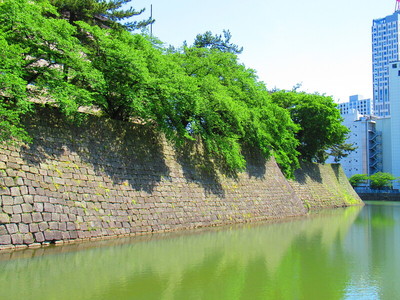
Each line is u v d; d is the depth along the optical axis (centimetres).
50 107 1636
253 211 2842
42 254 1315
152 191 2031
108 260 1298
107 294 935
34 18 1514
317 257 1490
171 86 2041
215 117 2506
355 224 2805
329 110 4838
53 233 1468
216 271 1211
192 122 2372
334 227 2570
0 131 1322
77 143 1722
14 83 1280
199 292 980
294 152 4200
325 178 5359
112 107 2075
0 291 923
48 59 1563
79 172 1677
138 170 2000
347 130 5184
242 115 2661
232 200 2659
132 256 1381
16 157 1427
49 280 1034
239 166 2720
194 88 2167
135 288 994
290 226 2552
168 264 1287
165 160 2219
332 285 1077
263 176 3262
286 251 1598
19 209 1373
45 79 1578
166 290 988
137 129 2098
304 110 4878
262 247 1678
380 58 16912
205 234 2005
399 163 9362
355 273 1233
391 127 9481
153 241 1709
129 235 1791
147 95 2030
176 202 2158
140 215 1892
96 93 1752
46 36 1486
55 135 1628
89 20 2317
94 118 1844
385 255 1559
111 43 1842
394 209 4866
